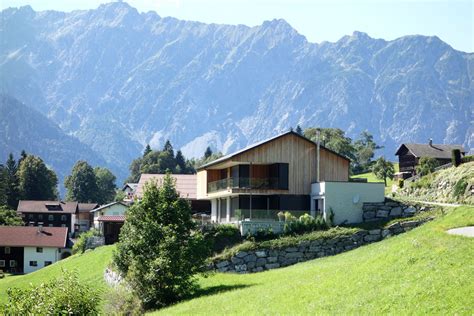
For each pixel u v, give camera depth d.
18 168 183.00
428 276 24.70
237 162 62.03
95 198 196.88
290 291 30.89
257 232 53.81
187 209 44.22
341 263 37.25
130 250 42.16
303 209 61.53
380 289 25.36
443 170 73.06
